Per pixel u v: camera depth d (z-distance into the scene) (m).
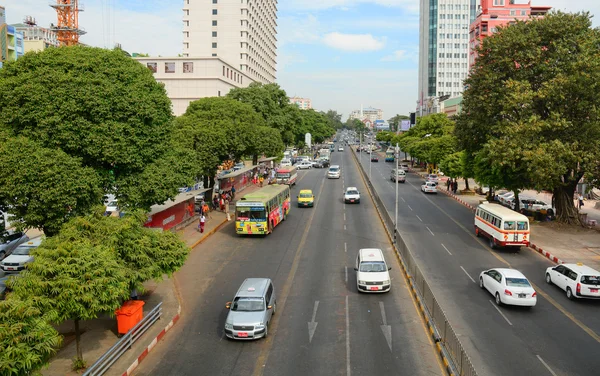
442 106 115.44
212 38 118.81
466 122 41.19
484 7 122.38
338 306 21.02
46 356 10.95
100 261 14.89
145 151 24.08
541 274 26.23
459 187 67.69
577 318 19.62
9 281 13.96
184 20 119.19
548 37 37.22
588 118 34.66
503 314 19.95
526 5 119.94
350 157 126.00
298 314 20.11
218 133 40.78
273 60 167.88
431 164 85.25
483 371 14.87
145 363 15.84
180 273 26.53
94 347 16.84
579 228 38.03
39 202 19.09
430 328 18.06
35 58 22.39
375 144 181.50
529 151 32.75
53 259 14.57
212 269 27.25
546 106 35.94
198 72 86.19
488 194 53.56
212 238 35.41
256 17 131.38
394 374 14.80
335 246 32.50
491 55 39.03
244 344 17.30
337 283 24.38
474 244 33.38
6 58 83.06
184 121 43.44
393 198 56.16
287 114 80.38
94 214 18.20
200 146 40.12
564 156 32.97
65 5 91.25
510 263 28.39
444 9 168.25
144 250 18.55
